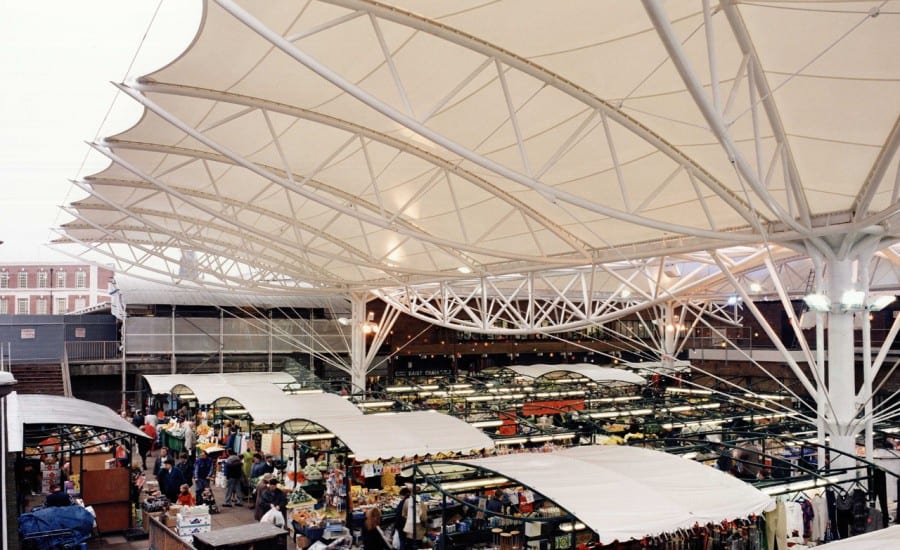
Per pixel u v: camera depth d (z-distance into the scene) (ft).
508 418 89.45
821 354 63.57
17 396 67.46
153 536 55.36
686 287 95.09
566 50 47.29
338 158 76.69
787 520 54.24
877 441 79.51
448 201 86.43
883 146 51.44
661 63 47.60
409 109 43.16
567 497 41.45
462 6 42.04
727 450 71.82
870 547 25.73
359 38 48.98
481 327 117.29
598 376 140.15
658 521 39.60
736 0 36.04
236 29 47.62
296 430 87.71
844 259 61.41
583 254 90.17
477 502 62.69
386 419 74.28
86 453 76.64
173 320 155.33
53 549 45.37
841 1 35.50
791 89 47.50
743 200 66.23
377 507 62.44
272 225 111.75
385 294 149.18
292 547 64.28
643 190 70.64
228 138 71.46
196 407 119.24
